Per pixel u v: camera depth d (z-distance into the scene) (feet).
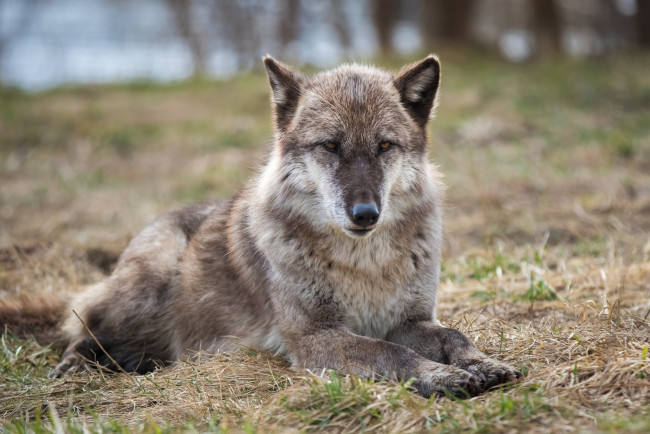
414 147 29.89
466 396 23.61
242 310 31.89
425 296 29.55
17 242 50.37
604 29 142.31
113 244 51.16
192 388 26.81
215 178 68.23
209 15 164.25
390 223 28.76
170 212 38.50
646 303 31.83
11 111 96.37
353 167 27.89
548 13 120.37
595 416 20.92
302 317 28.60
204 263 33.65
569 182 57.00
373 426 22.00
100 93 111.34
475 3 143.84
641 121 72.43
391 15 139.03
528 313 32.86
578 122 74.79
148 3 190.19
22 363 33.22
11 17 187.62
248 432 21.33
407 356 25.32
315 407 23.25
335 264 28.27
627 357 24.07
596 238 44.86
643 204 49.44
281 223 29.22
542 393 22.72
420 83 30.55
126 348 35.24
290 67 32.48
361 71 31.32
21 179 72.69
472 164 64.13
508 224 48.93
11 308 37.55
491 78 96.94
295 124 29.84
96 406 26.66
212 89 107.24
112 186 69.05
